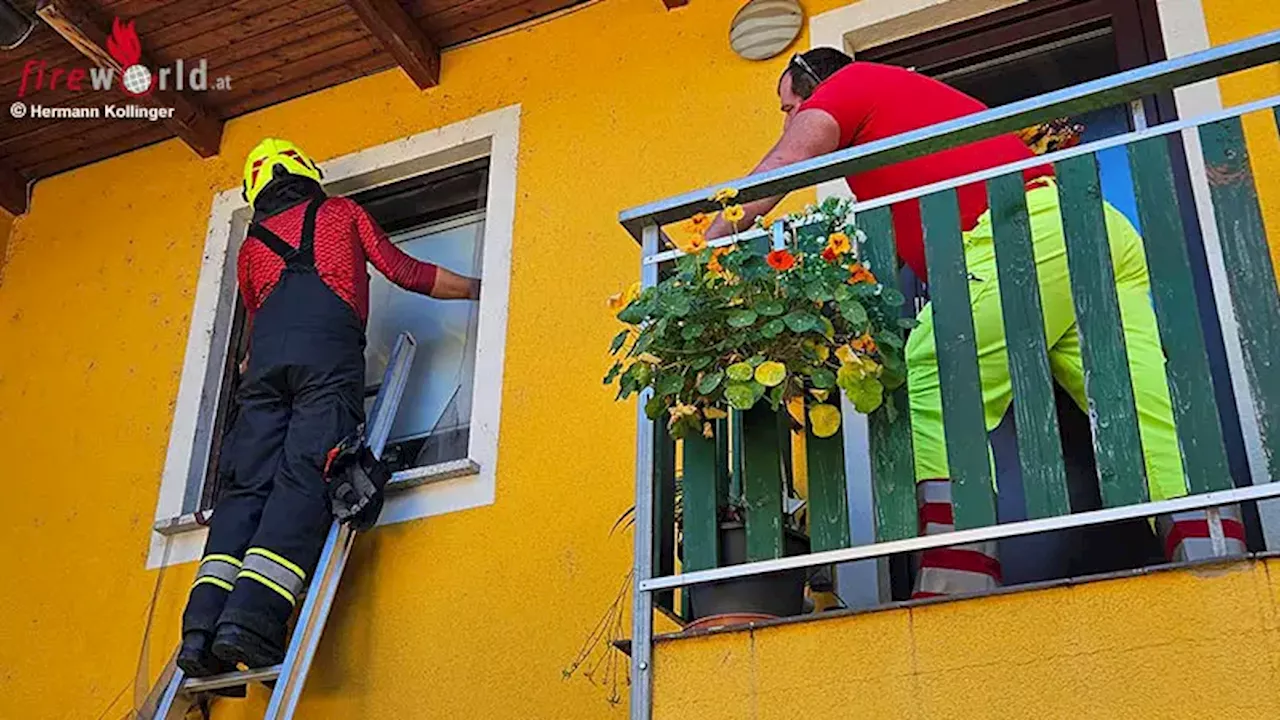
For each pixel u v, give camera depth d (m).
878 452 2.96
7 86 5.71
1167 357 2.77
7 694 4.93
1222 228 2.84
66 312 5.78
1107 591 2.62
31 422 5.55
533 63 5.30
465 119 5.32
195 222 5.71
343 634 4.42
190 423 5.22
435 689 4.22
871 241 3.15
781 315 2.99
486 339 4.77
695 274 3.11
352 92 5.66
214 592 4.18
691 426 3.09
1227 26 4.22
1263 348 2.72
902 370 3.00
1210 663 2.49
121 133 5.98
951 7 4.62
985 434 2.87
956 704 2.63
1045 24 4.55
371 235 4.79
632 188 4.84
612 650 4.04
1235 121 2.92
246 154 5.76
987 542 3.01
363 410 4.50
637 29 5.15
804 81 3.86
